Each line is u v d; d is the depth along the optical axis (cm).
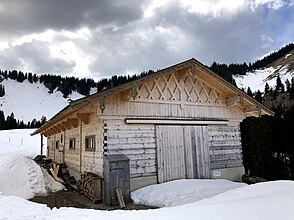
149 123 1050
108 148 952
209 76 1155
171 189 927
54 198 971
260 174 1402
